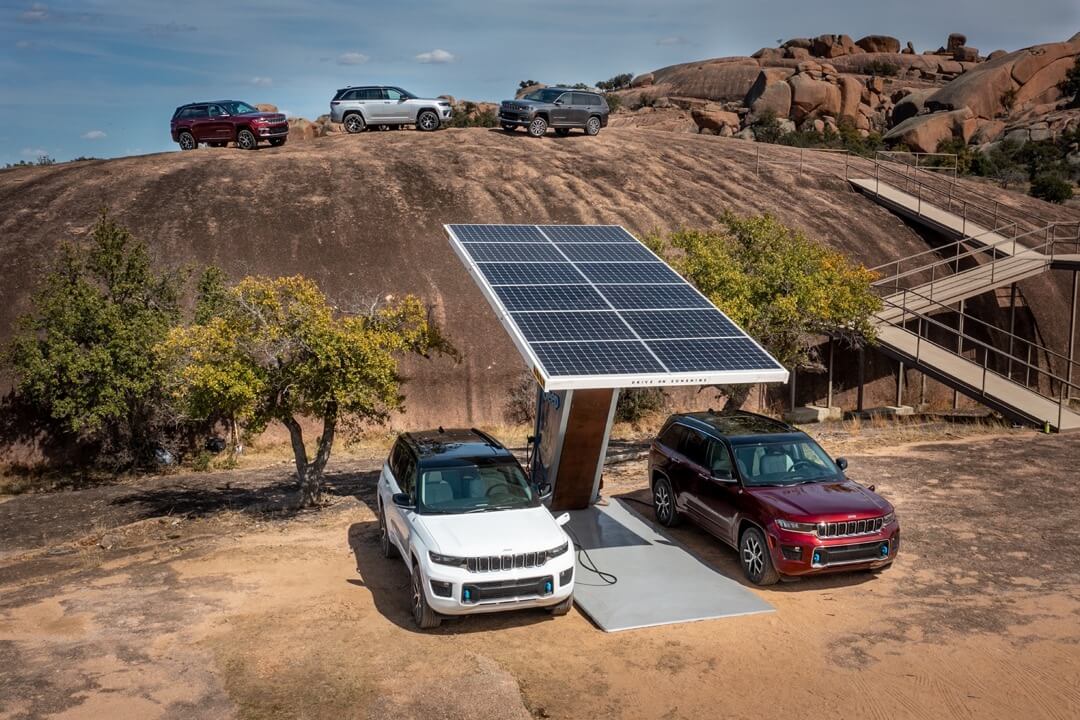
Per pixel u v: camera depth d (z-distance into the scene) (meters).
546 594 8.61
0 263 22.89
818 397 24.72
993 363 27.17
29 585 10.40
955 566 10.44
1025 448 16.73
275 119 33.78
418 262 25.28
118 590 9.88
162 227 25.19
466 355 22.86
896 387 25.62
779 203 32.25
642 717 7.01
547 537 8.85
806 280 16.67
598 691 7.43
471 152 32.72
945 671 7.80
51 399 18.20
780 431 11.52
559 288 11.55
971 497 13.27
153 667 7.71
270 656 7.99
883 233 31.44
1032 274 25.11
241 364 12.70
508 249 12.82
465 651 8.19
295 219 26.23
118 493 16.91
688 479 11.53
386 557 11.00
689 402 23.08
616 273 12.48
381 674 7.67
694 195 31.56
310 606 9.30
